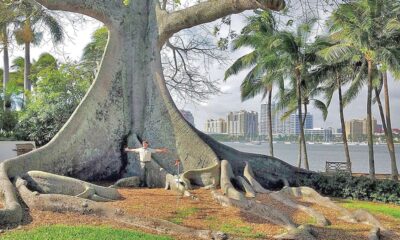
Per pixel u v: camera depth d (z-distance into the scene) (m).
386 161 87.56
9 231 9.58
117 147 17.03
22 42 40.00
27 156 14.88
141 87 17.62
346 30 26.34
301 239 10.26
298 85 32.28
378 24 26.19
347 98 34.34
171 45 22.33
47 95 28.89
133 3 17.77
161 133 17.22
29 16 19.06
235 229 10.84
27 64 45.12
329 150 158.25
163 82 17.69
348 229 11.74
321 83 35.22
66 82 29.77
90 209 11.16
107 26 17.44
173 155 16.92
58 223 10.37
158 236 9.66
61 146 15.86
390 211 15.16
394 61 26.38
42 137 28.36
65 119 28.42
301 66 30.56
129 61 17.56
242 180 16.17
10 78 60.47
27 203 11.59
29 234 9.20
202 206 13.04
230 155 18.98
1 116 30.92
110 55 17.36
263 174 19.03
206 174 16.27
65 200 11.36
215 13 15.54
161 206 12.52
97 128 16.70
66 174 15.88
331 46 28.27
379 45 26.94
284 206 13.96
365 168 57.47
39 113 28.55
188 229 10.35
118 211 11.04
